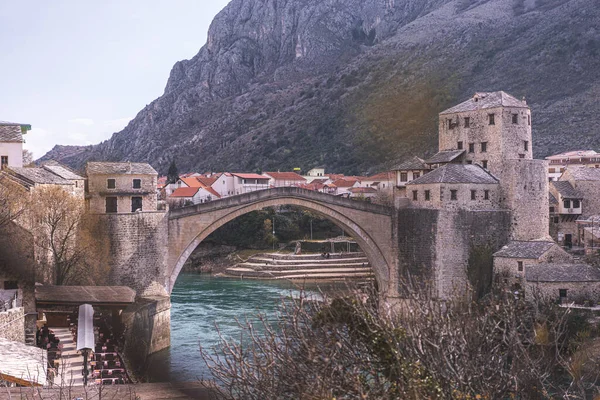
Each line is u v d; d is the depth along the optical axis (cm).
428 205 8544
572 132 18488
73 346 5334
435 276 8362
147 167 8844
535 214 8656
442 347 1819
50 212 6331
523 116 8800
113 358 5244
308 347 1795
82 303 5459
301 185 17550
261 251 15350
